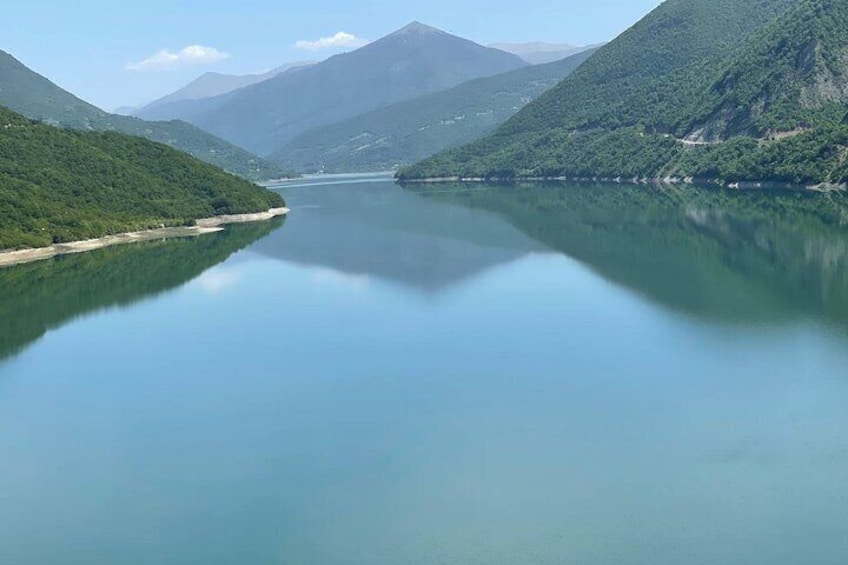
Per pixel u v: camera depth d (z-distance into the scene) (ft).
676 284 245.24
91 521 116.78
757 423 137.69
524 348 188.14
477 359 181.47
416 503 116.98
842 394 148.25
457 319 219.20
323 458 133.28
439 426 143.95
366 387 166.71
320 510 116.37
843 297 217.36
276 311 239.91
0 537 113.19
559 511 112.78
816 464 122.31
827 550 100.63
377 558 104.12
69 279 303.07
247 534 111.14
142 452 139.64
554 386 161.07
